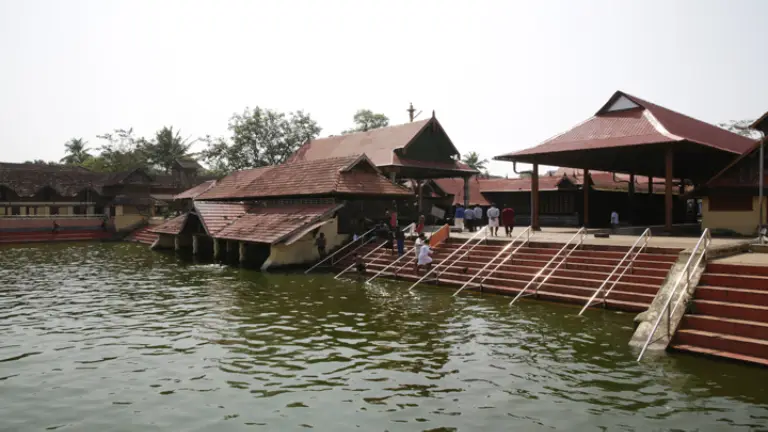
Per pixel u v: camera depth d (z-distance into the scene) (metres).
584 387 8.40
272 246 22.78
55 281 20.70
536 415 7.43
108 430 7.15
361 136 39.06
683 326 10.30
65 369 9.75
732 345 9.39
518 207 41.41
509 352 10.34
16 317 14.15
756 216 20.50
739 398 7.78
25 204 48.38
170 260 28.30
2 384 8.96
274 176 31.47
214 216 29.09
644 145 20.83
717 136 26.75
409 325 12.63
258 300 16.12
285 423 7.31
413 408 7.75
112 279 21.11
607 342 10.77
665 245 16.34
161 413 7.70
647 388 8.26
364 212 25.73
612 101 25.88
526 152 24.62
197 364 9.97
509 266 17.48
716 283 11.06
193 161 62.50
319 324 12.89
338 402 8.02
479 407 7.75
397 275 19.66
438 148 36.78
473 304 14.91
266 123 50.19
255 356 10.40
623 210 38.00
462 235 23.64
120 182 48.38
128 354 10.68
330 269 22.59
